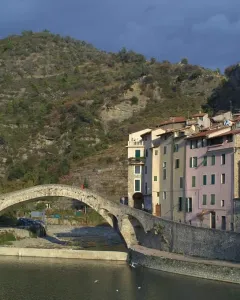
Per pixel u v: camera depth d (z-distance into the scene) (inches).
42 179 7864.2
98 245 4488.2
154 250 3518.7
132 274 3058.6
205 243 3080.7
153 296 2501.2
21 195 4224.9
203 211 3432.6
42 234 5265.8
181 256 3171.8
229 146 3216.0
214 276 2773.1
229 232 2901.1
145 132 4564.5
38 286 2778.1
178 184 3759.8
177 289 2600.9
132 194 4451.3
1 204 4232.3
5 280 2933.1
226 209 3213.6
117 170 7691.9
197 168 3528.5
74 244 4542.3
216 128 3533.5
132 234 3902.6
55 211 7052.2
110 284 2800.2
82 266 3388.3
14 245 4360.2
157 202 4077.3
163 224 3501.5
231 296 2411.4
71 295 2586.1
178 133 3841.0
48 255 3809.1
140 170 4461.1
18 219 5777.6
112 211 3998.5
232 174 3171.8
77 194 4138.8
